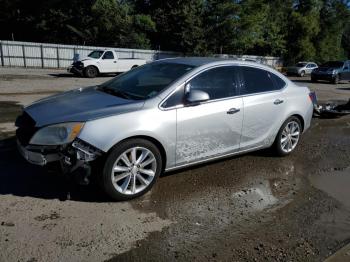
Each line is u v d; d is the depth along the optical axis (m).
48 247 3.05
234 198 4.22
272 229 3.58
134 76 4.95
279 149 5.71
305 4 47.97
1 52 25.20
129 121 3.86
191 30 37.25
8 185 4.13
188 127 4.33
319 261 3.11
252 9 39.78
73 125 3.67
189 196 4.19
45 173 4.49
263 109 5.20
